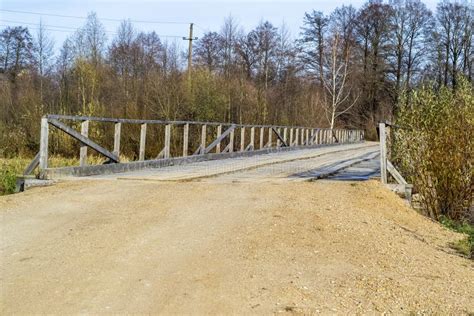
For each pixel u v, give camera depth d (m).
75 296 4.45
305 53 54.38
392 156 11.45
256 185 9.86
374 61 54.19
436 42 52.50
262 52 47.12
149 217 7.10
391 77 54.12
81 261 5.30
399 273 5.64
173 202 8.05
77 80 28.78
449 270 6.04
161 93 26.44
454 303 4.86
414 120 10.87
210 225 6.77
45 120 9.71
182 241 6.06
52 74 35.47
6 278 4.83
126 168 12.18
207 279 4.93
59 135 22.48
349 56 49.31
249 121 30.69
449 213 10.48
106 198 8.27
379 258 6.11
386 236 7.17
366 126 52.66
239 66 41.22
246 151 18.98
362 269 5.61
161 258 5.46
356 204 8.65
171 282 4.82
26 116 25.03
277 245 6.11
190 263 5.34
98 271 5.04
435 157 10.41
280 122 36.19
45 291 4.55
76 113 27.00
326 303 4.58
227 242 6.09
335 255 5.98
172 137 23.48
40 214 7.19
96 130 23.25
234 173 12.33
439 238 7.88
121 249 5.71
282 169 13.63
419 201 10.58
